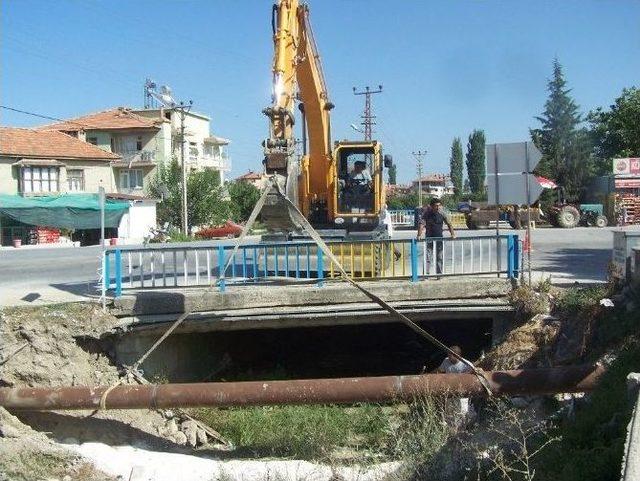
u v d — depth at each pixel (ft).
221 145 259.19
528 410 35.01
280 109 36.91
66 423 37.40
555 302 43.47
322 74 52.08
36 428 36.55
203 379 51.49
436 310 45.80
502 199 46.65
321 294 45.39
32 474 31.83
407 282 46.78
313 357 60.54
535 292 45.29
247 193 206.59
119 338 43.39
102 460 34.47
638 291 37.68
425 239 47.26
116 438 37.86
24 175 151.12
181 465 34.37
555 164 199.21
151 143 204.74
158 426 40.06
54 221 136.56
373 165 53.67
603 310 38.34
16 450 32.76
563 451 24.56
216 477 32.71
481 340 54.54
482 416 36.14
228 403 35.12
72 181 164.04
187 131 224.74
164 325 43.86
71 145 166.81
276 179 34.45
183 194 160.97
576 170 198.18
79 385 39.50
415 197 254.88
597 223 140.26
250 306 44.83
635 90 189.67
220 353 55.01
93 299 45.01
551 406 34.73
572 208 139.13
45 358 39.19
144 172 203.21
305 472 32.58
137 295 43.91
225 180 264.31
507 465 25.91
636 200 147.33
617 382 28.91
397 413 39.78
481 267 47.93
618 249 41.27
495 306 45.80
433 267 47.80
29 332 39.24
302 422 39.58
